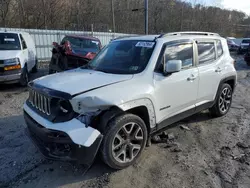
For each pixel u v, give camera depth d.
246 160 3.48
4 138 4.14
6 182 2.96
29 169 3.22
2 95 7.11
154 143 3.97
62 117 2.80
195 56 4.29
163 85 3.56
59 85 3.07
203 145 3.95
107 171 3.17
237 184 2.94
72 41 9.55
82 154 2.74
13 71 7.50
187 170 3.22
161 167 3.28
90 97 2.79
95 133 2.78
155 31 40.00
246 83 9.70
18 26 25.12
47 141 2.79
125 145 3.16
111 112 2.97
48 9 27.84
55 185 2.91
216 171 3.20
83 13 32.72
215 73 4.70
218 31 53.44
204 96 4.54
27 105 3.47
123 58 3.89
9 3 24.39
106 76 3.40
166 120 3.77
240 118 5.25
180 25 43.09
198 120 5.08
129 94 3.07
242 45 25.58
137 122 3.22
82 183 2.94
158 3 40.72
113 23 31.23
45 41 16.08
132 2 38.72
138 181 2.98
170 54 3.81
